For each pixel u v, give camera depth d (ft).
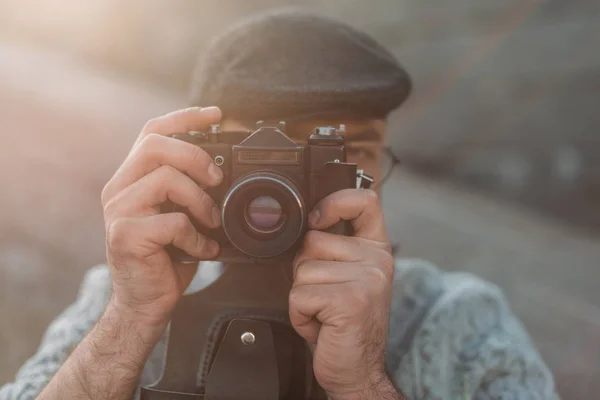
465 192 29.78
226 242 4.32
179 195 4.21
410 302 5.03
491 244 20.56
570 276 18.03
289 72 4.63
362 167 4.97
